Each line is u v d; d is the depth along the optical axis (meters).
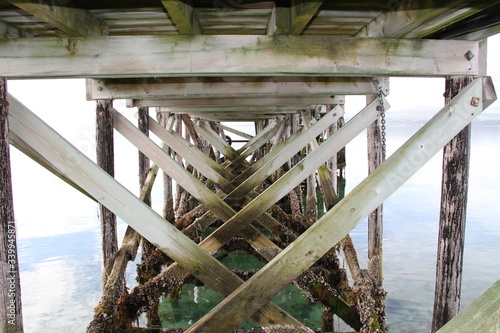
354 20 2.69
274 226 5.01
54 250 6.58
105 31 2.70
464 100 2.35
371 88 3.94
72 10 2.10
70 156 2.35
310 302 4.80
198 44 2.22
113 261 3.58
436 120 2.29
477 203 9.64
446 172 2.78
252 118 11.13
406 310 4.45
